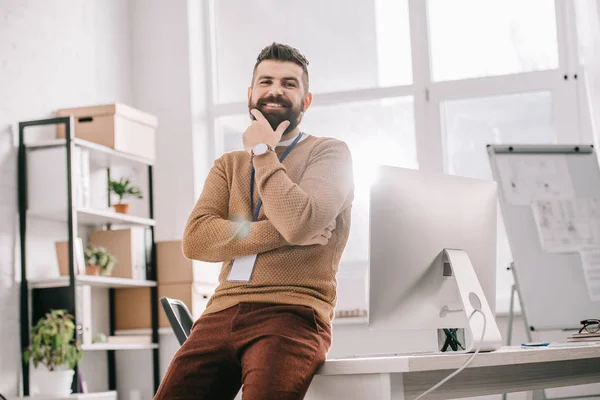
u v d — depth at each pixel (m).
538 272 4.35
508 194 4.48
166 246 5.29
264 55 2.03
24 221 4.51
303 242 1.85
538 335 4.95
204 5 6.03
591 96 4.84
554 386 2.35
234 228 1.91
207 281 5.39
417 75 5.50
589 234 4.45
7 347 4.38
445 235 2.13
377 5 5.67
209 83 5.95
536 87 5.30
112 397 4.47
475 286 2.10
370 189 1.99
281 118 1.99
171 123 5.78
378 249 1.99
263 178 1.87
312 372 1.78
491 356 1.90
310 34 5.79
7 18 4.64
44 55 4.92
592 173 4.60
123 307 5.34
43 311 4.44
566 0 5.30
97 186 5.22
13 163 4.54
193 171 5.70
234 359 1.83
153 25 5.88
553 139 5.29
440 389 1.92
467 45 5.50
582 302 4.31
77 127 4.86
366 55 5.66
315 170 1.94
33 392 4.43
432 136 5.43
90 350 5.25
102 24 5.57
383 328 2.03
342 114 5.67
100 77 5.48
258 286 1.85
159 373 5.40
